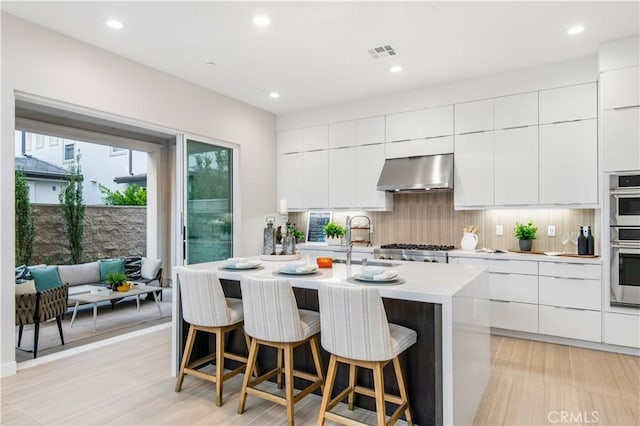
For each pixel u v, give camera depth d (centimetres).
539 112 406
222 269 297
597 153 376
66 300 390
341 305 201
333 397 268
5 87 301
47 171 843
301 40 352
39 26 323
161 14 306
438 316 199
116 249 714
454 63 403
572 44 358
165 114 429
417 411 233
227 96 512
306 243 585
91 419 239
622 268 350
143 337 407
